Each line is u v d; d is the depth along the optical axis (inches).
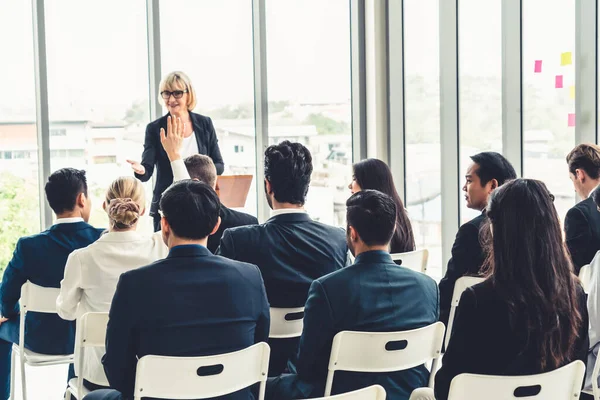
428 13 233.3
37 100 222.7
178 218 93.5
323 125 253.6
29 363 139.7
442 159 229.5
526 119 209.5
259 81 245.3
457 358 83.0
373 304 98.5
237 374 93.6
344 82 254.2
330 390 97.8
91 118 229.3
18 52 220.5
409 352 99.1
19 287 139.6
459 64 225.8
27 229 224.4
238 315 95.0
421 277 102.8
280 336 118.0
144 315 90.7
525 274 80.0
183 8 237.1
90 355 119.9
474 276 131.3
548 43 203.8
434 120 234.1
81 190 141.9
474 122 223.3
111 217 123.2
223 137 244.8
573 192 202.7
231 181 178.1
